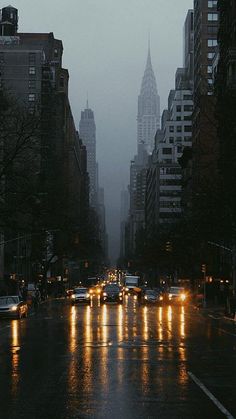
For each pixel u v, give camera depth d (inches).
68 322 1662.2
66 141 7308.1
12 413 465.1
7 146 1985.7
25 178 1991.9
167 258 4633.4
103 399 522.6
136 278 5191.9
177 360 801.6
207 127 3772.1
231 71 2970.0
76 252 4153.5
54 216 2933.1
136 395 541.3
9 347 984.9
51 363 771.4
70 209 3609.7
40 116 1959.9
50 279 4896.7
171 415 457.1
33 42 7431.1
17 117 1931.6
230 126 1899.6
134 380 627.8
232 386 593.3
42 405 496.7
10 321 1790.1
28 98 5487.2
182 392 557.6
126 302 3469.5
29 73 5531.5
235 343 1060.5
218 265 3339.1
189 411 472.7
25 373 683.4
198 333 1296.8
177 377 649.6
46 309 2677.2
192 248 3624.5
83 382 615.5
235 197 1817.2
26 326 1531.7
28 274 4495.6
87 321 1692.9
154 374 671.1
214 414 461.7
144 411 471.5
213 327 1515.7
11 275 3430.1
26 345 1018.1
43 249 3722.9
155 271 6707.7
